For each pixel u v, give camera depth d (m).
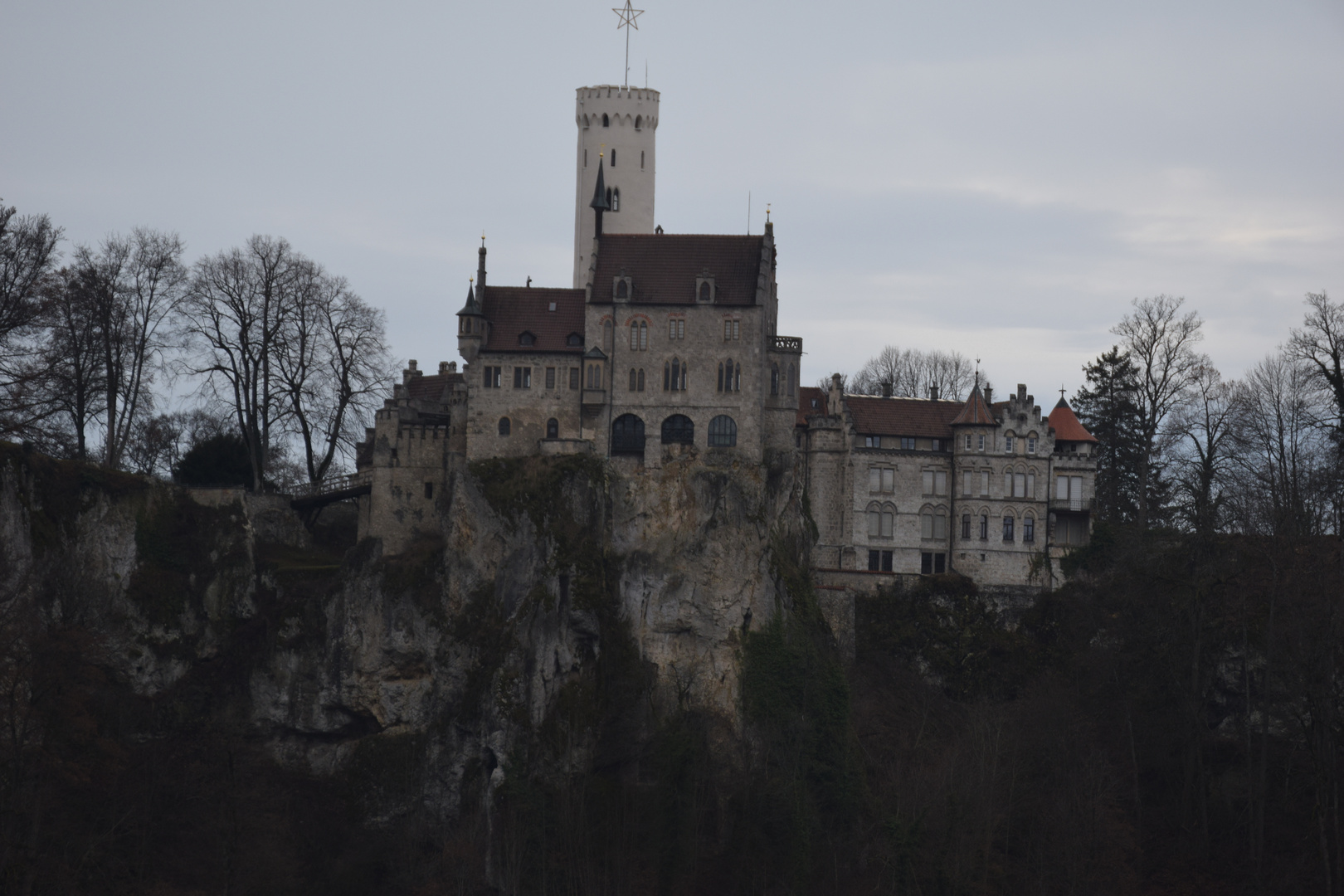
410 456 148.38
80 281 148.12
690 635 145.25
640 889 128.00
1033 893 126.75
